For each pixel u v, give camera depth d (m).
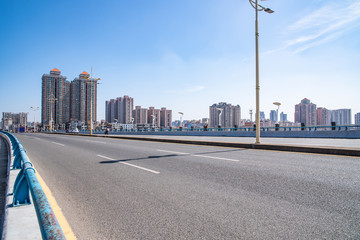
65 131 81.12
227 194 4.35
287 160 7.88
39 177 6.21
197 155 9.57
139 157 9.38
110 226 3.14
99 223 3.25
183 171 6.45
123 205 3.93
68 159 9.50
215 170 6.47
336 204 3.72
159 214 3.49
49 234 1.40
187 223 3.16
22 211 3.19
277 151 10.48
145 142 18.20
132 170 6.77
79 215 3.55
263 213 3.43
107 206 3.90
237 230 2.91
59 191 4.87
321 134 23.16
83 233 2.96
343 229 2.89
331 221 3.12
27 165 3.47
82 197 4.43
